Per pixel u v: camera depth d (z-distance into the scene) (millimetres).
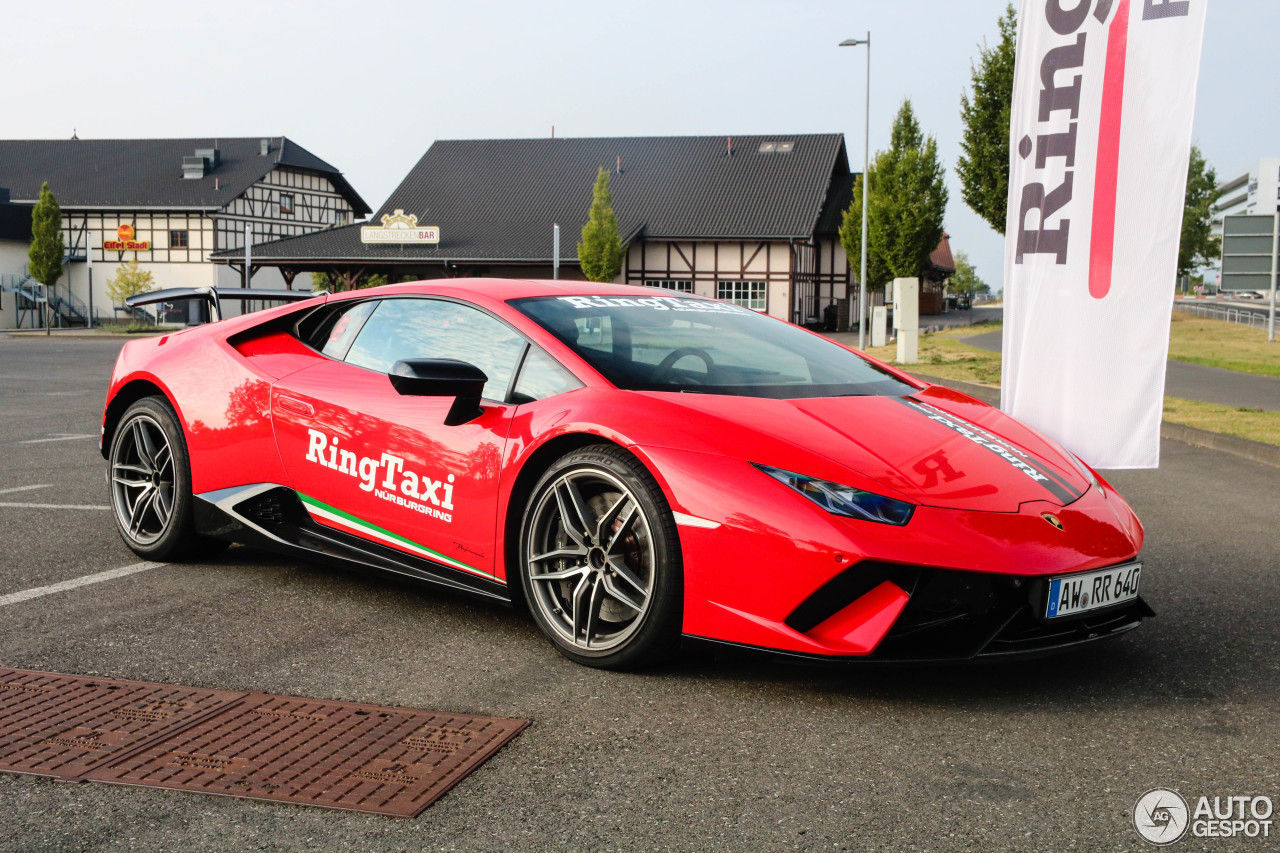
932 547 2268
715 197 38656
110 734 2182
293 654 2717
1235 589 3486
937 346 23094
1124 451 4262
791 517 2312
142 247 45875
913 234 33969
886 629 2244
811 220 36781
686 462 2453
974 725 2275
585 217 38938
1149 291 4148
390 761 2061
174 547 3611
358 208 53188
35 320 45844
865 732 2230
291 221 49406
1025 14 4332
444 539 2926
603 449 2600
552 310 3076
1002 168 19031
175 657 2684
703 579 2404
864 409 2791
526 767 2041
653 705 2379
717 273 37406
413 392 2695
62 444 6840
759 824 1811
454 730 2221
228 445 3445
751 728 2248
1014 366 4512
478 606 3188
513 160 42500
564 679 2547
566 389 2771
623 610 2676
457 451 2869
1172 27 4000
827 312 39969
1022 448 2816
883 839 1759
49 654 2693
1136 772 2037
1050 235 4316
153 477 3664
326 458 3197
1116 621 2619
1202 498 5340
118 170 48188
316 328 3506
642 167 40906
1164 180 4078
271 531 3391
